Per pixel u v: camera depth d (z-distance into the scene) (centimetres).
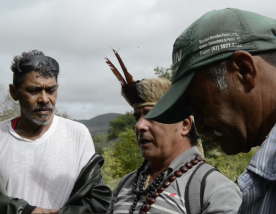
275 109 121
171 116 176
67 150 265
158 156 210
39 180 249
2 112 928
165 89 219
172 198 183
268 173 111
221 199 170
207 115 134
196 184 182
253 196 117
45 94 259
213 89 129
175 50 145
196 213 174
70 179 255
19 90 258
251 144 130
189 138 219
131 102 227
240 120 126
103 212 250
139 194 203
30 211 225
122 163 1172
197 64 131
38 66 257
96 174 261
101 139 3250
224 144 135
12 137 265
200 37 133
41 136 265
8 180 247
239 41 125
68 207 238
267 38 124
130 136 1213
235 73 125
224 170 946
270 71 122
